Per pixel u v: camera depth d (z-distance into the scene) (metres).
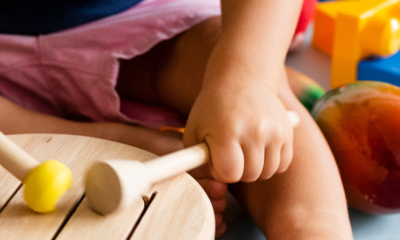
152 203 0.43
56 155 0.49
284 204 0.54
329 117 0.73
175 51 0.74
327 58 1.27
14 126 0.65
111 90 0.69
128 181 0.37
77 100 0.72
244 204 0.64
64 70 0.70
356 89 0.74
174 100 0.75
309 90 0.93
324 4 1.30
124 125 0.68
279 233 0.52
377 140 0.66
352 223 0.72
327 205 0.53
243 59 0.56
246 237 0.67
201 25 0.72
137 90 0.79
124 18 0.73
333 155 0.68
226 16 0.62
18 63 0.70
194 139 0.51
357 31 1.05
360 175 0.67
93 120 0.73
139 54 0.71
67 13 0.73
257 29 0.59
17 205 0.42
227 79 0.53
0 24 0.74
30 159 0.41
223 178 0.46
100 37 0.70
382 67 1.06
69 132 0.66
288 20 0.62
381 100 0.69
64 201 0.43
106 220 0.41
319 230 0.50
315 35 1.31
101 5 0.74
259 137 0.48
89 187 0.40
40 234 0.39
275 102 0.52
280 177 0.58
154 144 0.65
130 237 0.39
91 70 0.69
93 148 0.51
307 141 0.62
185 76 0.72
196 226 0.40
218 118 0.48
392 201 0.67
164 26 0.71
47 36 0.72
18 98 0.72
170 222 0.41
